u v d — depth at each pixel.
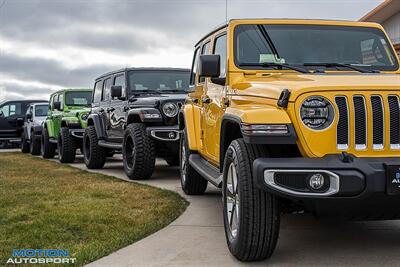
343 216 3.78
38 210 5.79
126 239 4.64
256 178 3.64
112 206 6.04
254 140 3.72
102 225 5.11
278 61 5.09
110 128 10.36
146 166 8.54
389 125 3.75
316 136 3.71
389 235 4.90
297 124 3.72
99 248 4.36
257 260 4.03
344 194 3.55
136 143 8.52
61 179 8.59
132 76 9.88
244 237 3.86
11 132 20.36
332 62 5.13
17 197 6.66
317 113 3.74
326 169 3.56
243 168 3.88
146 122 8.59
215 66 4.91
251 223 3.82
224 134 4.72
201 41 6.70
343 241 4.68
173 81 10.04
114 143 10.23
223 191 4.42
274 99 3.92
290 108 3.76
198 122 6.58
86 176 9.07
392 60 5.27
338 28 5.45
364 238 4.79
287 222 5.44
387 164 3.54
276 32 5.30
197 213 5.88
